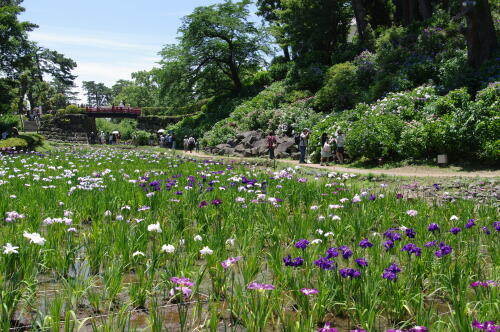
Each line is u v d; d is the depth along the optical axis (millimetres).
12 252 4207
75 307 3830
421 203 8312
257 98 43281
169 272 4336
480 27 23406
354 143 19719
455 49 26484
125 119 75312
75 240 5688
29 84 81750
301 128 28234
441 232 6051
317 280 4160
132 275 4723
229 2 51812
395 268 3793
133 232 5637
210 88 55875
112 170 14078
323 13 42906
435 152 17578
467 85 21219
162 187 9172
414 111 20234
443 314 3781
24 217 6125
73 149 30359
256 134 32375
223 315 3787
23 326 3480
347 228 6129
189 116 56656
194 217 6934
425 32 29266
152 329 3262
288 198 9031
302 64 43062
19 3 56781
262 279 4523
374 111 21828
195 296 4191
